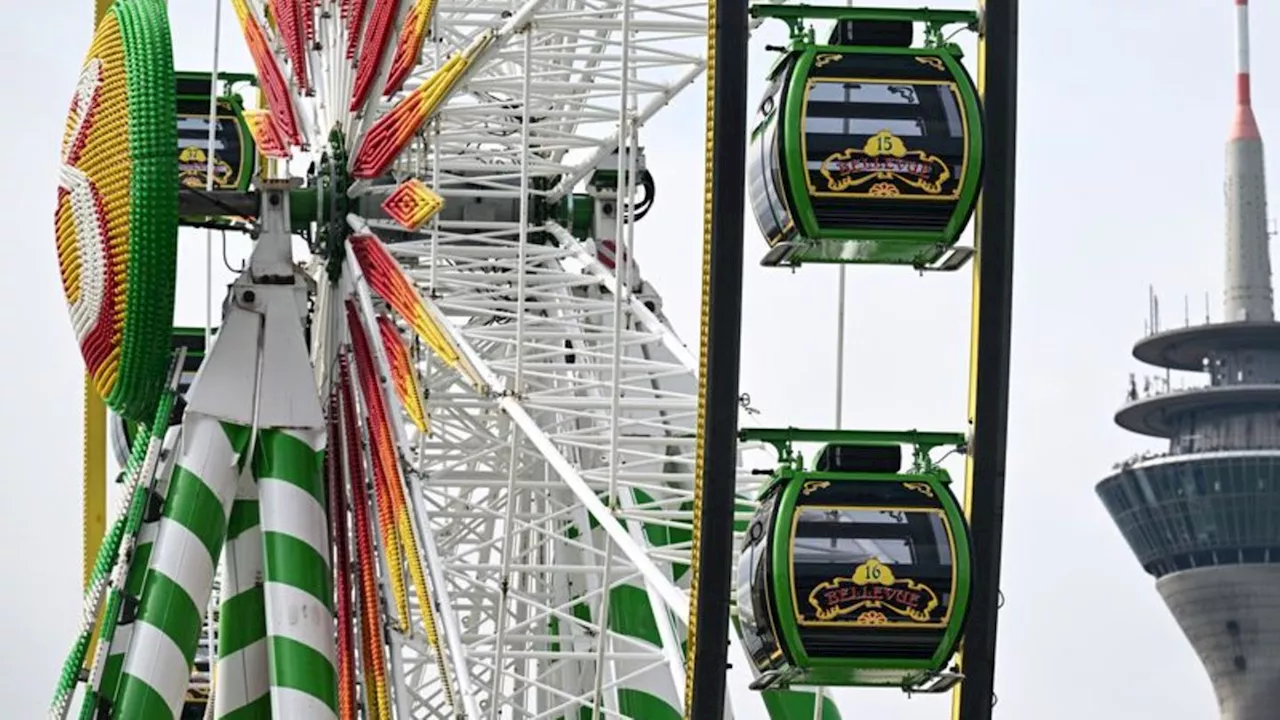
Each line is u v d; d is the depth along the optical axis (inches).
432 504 2928.2
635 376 2893.7
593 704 2753.4
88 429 3186.5
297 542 2623.0
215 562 2623.0
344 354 2787.9
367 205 2834.6
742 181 2150.6
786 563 2176.4
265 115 3088.1
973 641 2225.6
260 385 2662.4
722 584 2146.9
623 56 2598.4
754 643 2237.9
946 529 2194.9
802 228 2219.5
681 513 2568.9
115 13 2679.6
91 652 2704.2
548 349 2770.7
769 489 2233.0
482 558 3068.4
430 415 2938.0
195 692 3545.8
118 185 2618.1
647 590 2760.8
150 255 2608.3
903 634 2182.6
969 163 2225.6
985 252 2262.6
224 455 2637.8
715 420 2150.6
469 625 3065.9
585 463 2960.1
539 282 2874.0
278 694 2586.1
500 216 2997.0
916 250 2269.9
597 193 2994.6
